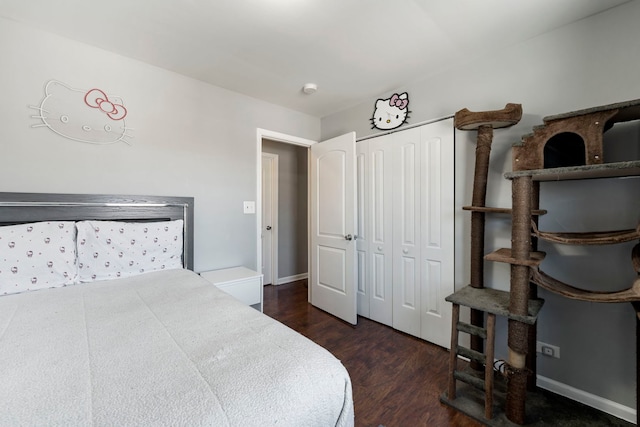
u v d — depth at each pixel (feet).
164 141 7.11
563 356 5.43
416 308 7.79
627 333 4.82
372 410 5.00
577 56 5.23
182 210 7.28
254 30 5.54
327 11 4.98
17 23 5.30
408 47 6.13
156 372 2.42
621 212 4.82
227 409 2.03
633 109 3.93
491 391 4.76
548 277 5.01
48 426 1.82
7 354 2.72
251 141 8.80
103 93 6.24
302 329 8.38
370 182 9.00
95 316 3.70
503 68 6.15
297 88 8.21
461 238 6.89
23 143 5.39
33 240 4.98
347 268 8.85
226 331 3.26
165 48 6.19
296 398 2.26
